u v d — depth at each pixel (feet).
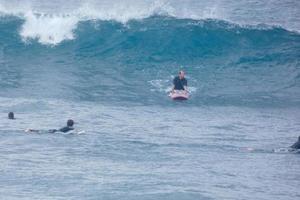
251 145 369.09
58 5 635.66
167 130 395.34
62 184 295.48
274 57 546.26
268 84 511.81
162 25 565.94
